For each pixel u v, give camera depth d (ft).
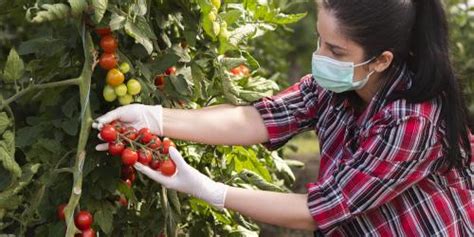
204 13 7.32
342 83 7.11
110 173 7.25
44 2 6.65
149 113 7.13
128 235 7.79
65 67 7.29
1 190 7.08
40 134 7.25
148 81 7.21
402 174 6.94
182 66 7.75
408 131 6.87
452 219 7.30
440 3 7.05
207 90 7.77
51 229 7.10
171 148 6.93
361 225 7.38
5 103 6.88
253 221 9.52
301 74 29.66
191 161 8.42
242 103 7.91
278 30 14.76
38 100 7.99
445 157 7.16
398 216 7.29
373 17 6.75
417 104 6.98
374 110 7.16
